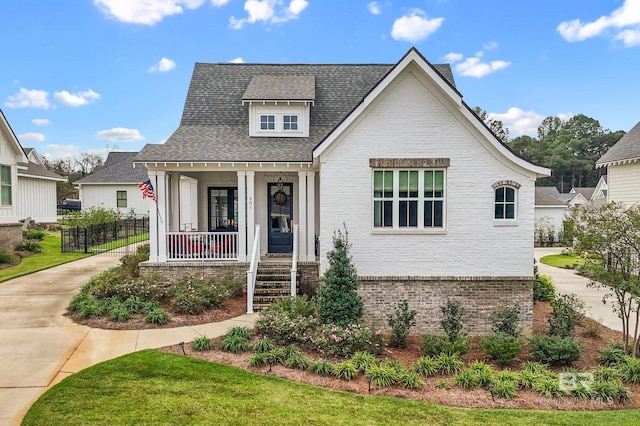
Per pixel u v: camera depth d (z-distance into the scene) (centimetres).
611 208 923
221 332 991
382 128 1126
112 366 765
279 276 1346
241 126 1612
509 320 977
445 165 1116
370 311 1135
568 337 924
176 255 1409
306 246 1417
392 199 1137
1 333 958
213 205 1680
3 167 1958
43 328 997
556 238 3466
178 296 1161
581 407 689
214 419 592
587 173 8144
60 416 589
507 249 1124
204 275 1383
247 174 1402
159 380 712
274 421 593
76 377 717
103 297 1203
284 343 897
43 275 1623
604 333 1098
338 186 1135
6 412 608
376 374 756
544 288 1480
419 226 1133
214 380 719
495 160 1116
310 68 1848
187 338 944
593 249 929
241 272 1394
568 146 8356
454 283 1130
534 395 723
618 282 895
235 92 1739
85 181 3612
